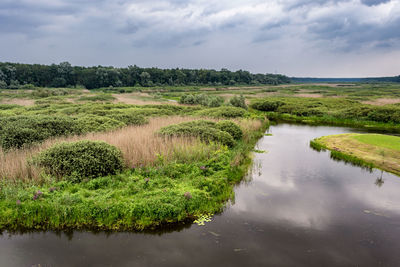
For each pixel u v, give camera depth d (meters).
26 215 5.75
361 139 13.41
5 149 9.05
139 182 7.23
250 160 11.17
